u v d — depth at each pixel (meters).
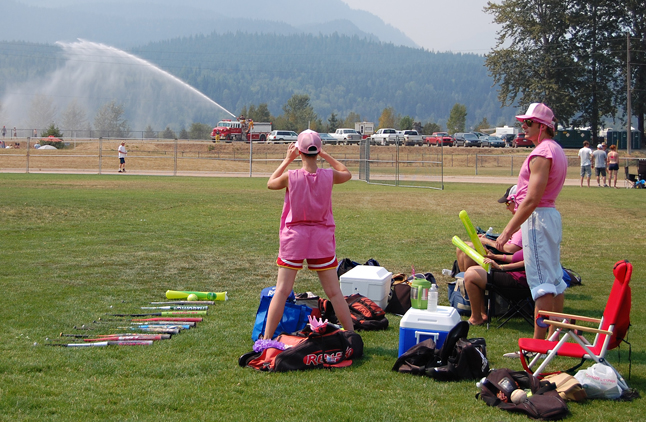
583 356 4.31
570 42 65.88
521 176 5.11
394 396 4.15
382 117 147.88
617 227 13.43
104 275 7.91
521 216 4.86
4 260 8.70
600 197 21.19
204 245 10.35
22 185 22.50
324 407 3.92
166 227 12.34
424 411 3.90
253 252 9.78
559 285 5.06
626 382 4.54
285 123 135.25
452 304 6.62
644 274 8.48
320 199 4.96
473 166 52.19
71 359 4.75
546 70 63.44
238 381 4.37
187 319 5.92
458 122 127.75
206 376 4.46
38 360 4.68
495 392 4.16
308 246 5.01
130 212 14.69
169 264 8.73
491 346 5.37
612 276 8.37
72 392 4.09
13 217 13.11
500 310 6.27
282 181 5.02
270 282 7.75
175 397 4.04
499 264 6.16
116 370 4.54
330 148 58.91
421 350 4.66
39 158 41.59
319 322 4.84
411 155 56.12
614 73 65.88
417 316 4.91
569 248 10.68
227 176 32.91
